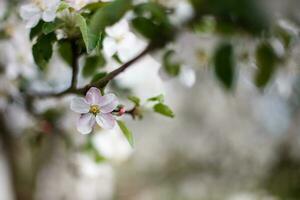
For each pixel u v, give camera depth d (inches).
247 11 47.0
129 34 46.1
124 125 40.1
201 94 133.0
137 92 55.5
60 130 57.7
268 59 54.2
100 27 42.5
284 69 56.5
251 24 49.7
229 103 130.1
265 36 53.0
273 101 119.0
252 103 125.3
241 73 56.6
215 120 138.1
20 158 80.8
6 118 65.8
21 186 83.3
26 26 41.6
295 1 46.2
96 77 42.7
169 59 52.9
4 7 51.7
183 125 143.9
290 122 121.8
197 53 54.2
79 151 57.5
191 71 53.6
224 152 138.8
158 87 57.3
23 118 60.1
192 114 139.5
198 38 54.1
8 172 82.0
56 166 72.9
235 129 135.3
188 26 53.6
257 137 131.0
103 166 59.9
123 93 54.4
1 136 72.9
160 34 49.8
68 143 57.6
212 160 140.7
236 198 128.6
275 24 51.3
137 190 153.3
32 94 52.7
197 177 144.2
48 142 68.8
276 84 58.5
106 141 57.2
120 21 45.8
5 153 78.0
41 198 75.0
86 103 39.2
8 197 85.1
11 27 51.8
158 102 42.8
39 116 55.9
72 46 42.3
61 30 42.0
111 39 45.8
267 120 125.9
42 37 42.1
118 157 58.2
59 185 73.5
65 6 40.8
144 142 151.1
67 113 57.0
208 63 54.8
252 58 54.5
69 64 46.0
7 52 52.1
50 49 42.3
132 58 50.2
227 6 47.8
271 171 118.0
